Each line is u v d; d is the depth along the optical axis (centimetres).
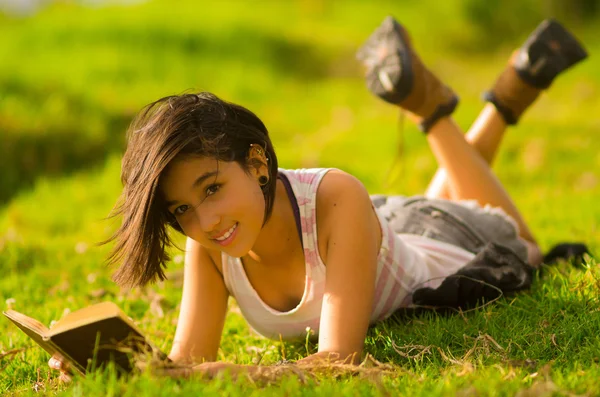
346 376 302
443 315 396
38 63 1445
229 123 307
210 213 300
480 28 2248
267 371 287
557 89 1470
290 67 1712
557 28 514
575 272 438
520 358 325
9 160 961
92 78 1359
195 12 1900
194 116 300
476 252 443
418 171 880
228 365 293
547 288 412
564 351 329
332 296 330
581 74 1571
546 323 363
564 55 512
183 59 1565
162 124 297
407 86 478
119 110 1156
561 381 282
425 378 293
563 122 1016
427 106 484
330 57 1805
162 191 301
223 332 438
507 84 514
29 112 1052
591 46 2042
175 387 271
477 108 1159
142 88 1346
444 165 490
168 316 467
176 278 534
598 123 1017
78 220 805
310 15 2202
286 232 346
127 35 1623
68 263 602
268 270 360
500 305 398
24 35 1650
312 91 1548
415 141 990
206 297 367
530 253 478
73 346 276
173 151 293
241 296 372
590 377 288
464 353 341
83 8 1952
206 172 297
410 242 431
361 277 334
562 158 884
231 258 362
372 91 500
